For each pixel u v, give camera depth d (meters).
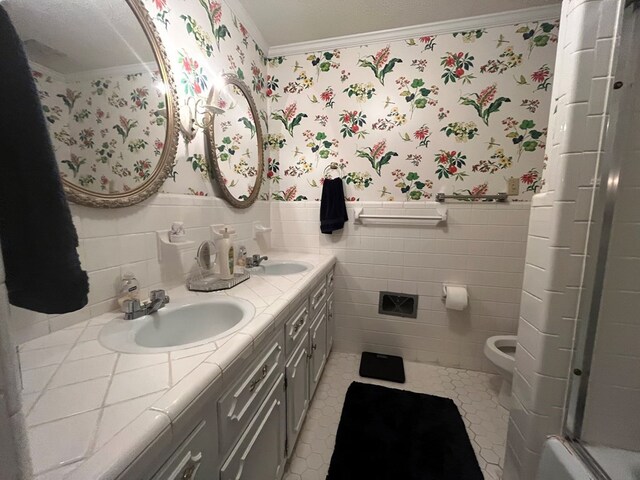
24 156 0.42
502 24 1.62
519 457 1.00
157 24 1.04
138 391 0.48
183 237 1.10
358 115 1.88
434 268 1.87
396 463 1.19
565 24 0.87
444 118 1.75
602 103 0.80
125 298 0.88
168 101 1.06
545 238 0.91
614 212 0.83
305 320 1.27
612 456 0.83
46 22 0.68
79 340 0.68
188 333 0.94
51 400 0.45
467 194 1.76
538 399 0.93
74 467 0.33
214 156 1.37
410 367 1.92
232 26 1.53
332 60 1.89
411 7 1.55
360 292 2.01
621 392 0.88
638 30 0.76
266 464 0.86
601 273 0.84
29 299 0.45
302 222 2.04
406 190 1.86
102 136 0.83
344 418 1.44
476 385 1.72
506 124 1.67
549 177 0.92
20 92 0.41
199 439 0.53
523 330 1.02
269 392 0.86
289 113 2.00
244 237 1.71
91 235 0.81
